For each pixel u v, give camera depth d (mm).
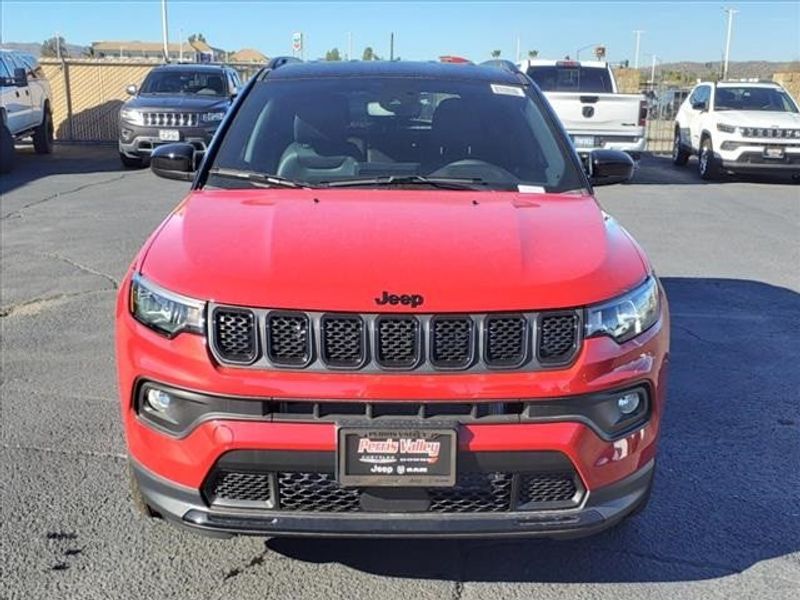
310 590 3057
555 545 3367
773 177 16375
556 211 3348
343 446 2600
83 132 22078
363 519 2680
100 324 6117
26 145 21109
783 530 3500
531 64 16125
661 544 3387
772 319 6461
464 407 2643
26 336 5828
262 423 2623
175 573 3141
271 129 3959
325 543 3355
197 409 2674
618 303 2799
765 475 3977
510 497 2717
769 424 4543
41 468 3920
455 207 3322
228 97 16359
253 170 3744
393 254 2812
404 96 4164
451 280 2691
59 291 7008
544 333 2686
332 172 3758
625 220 10859
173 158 4277
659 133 25109
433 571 3182
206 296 2688
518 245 2924
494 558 3273
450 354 2652
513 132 4020
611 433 2771
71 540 3340
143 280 2900
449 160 3844
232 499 2730
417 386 2609
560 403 2662
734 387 5066
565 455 2676
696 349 5746
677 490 3822
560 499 2777
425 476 2629
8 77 16062
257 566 3195
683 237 9719
